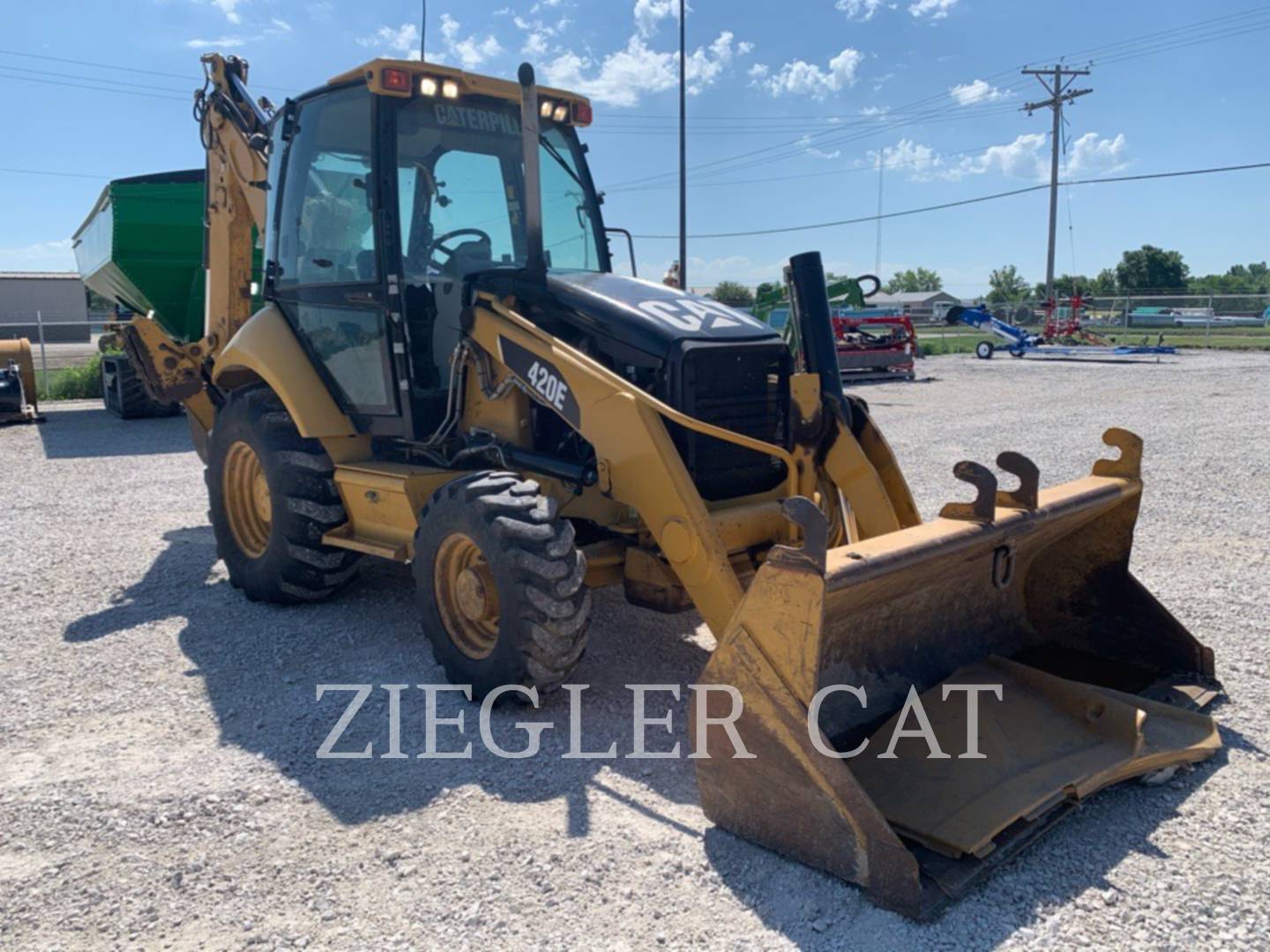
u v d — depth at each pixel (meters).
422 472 5.01
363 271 5.11
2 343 16.00
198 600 5.95
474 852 3.21
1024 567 4.43
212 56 6.88
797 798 3.06
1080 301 31.33
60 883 3.06
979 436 12.39
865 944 2.72
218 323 7.20
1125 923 2.80
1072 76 37.50
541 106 5.46
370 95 4.88
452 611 4.46
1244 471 9.54
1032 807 3.13
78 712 4.33
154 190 12.82
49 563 6.79
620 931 2.81
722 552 3.90
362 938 2.79
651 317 4.53
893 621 3.82
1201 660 4.23
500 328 4.66
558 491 4.70
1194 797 3.48
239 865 3.15
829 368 4.50
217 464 5.91
